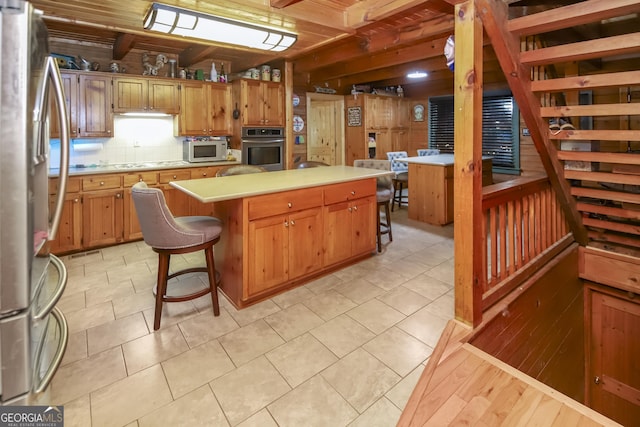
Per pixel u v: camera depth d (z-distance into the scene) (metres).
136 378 1.88
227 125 5.07
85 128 3.99
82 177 3.81
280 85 5.22
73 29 3.70
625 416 3.33
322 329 2.36
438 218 5.05
